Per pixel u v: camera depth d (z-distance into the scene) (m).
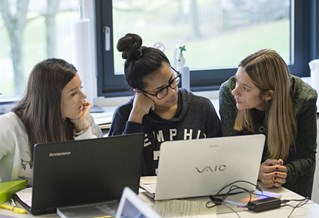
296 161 2.45
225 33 3.85
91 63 3.45
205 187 2.11
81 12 3.55
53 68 2.27
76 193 1.94
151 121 2.43
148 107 2.38
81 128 2.45
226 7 3.81
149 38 3.71
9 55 3.47
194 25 3.78
